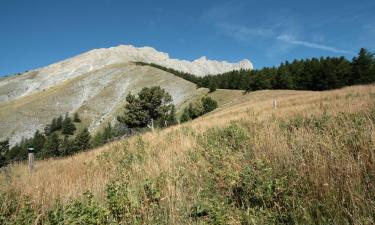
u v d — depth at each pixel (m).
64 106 129.75
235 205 4.06
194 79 153.88
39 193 5.40
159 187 4.70
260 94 66.06
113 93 135.00
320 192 3.48
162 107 63.31
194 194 4.59
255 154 5.24
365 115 6.43
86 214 3.78
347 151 4.18
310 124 7.09
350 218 3.00
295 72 90.50
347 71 78.12
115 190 4.37
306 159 4.41
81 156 13.10
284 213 3.43
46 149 49.22
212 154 6.20
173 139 10.52
